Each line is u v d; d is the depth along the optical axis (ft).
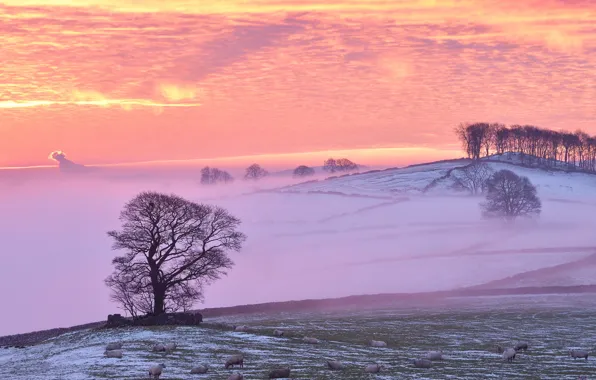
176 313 345.72
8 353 314.35
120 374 229.04
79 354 273.33
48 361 268.00
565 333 351.46
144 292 353.51
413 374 228.63
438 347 303.68
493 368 241.76
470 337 339.57
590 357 270.05
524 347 291.17
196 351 272.92
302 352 278.46
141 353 268.00
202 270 362.53
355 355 275.59
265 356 266.77
